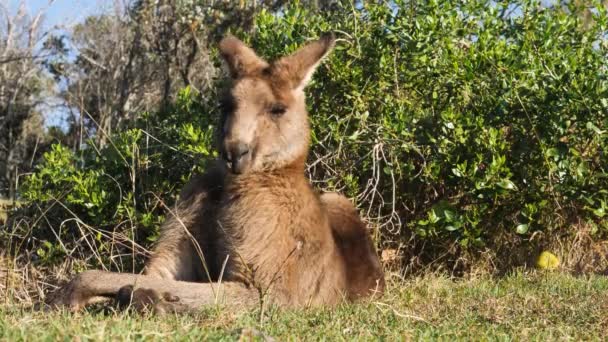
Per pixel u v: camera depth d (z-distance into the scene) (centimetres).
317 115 898
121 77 2431
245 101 611
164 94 2159
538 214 894
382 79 912
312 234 629
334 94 906
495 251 902
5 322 453
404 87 926
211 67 2036
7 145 2802
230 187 623
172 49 2225
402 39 912
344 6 965
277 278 602
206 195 641
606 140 880
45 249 877
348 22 941
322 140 890
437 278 816
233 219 613
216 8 1919
